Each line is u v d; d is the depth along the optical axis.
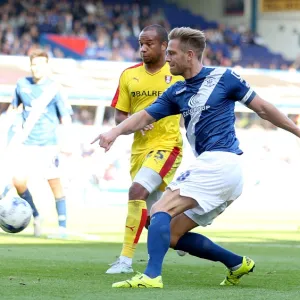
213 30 90.25
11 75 41.53
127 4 91.25
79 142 42.16
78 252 20.41
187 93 13.22
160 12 92.75
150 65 16.97
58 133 28.25
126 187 43.16
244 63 86.44
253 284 14.19
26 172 24.94
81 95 42.16
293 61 89.25
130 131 13.38
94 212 37.88
